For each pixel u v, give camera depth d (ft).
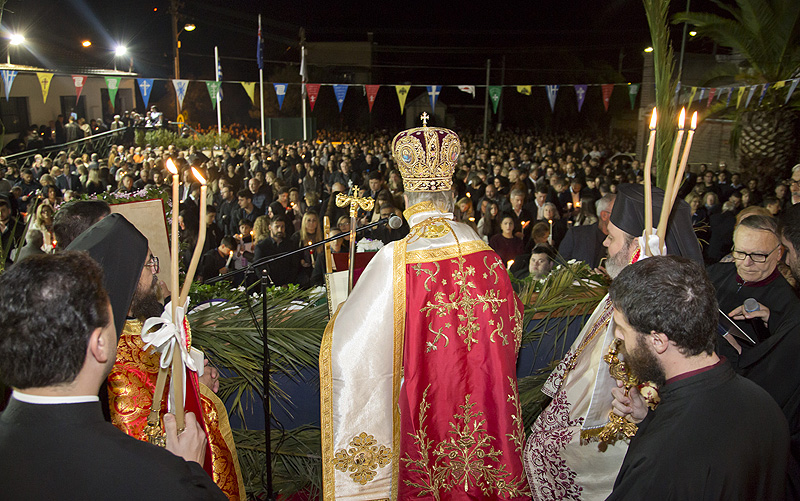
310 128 89.86
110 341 4.40
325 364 7.57
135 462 4.07
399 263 7.61
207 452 7.23
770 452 4.66
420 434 7.60
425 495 7.66
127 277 6.04
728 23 40.68
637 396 5.88
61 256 4.30
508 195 33.27
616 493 4.87
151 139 65.41
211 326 10.30
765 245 8.70
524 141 84.53
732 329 7.85
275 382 10.57
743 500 4.48
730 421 4.63
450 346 7.52
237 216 30.19
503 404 7.55
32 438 3.96
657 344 4.88
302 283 22.04
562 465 7.25
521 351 11.34
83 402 4.18
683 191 37.24
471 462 7.60
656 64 13.11
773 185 41.78
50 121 70.54
